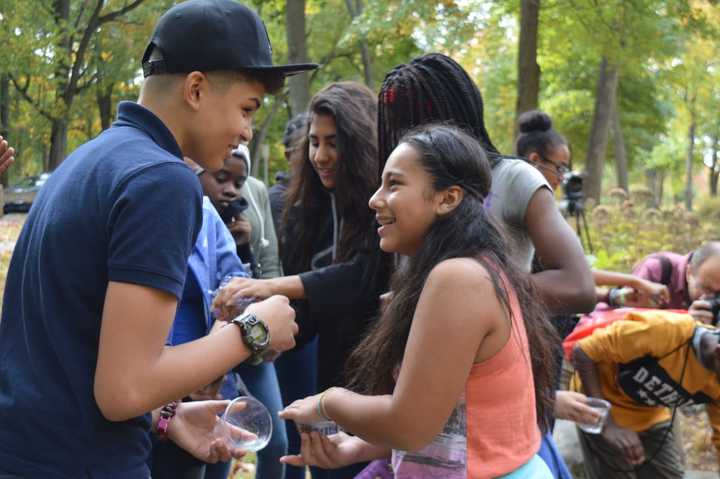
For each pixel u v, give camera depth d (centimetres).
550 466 262
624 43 1609
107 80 2133
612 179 4809
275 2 2197
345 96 348
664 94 2792
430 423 212
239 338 215
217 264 320
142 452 206
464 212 225
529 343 231
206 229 314
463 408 217
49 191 208
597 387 396
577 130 2770
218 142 217
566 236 284
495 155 296
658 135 3014
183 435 268
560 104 2603
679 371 386
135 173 194
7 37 1800
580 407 332
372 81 2127
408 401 212
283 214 388
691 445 609
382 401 220
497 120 2850
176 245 193
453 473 218
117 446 199
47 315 197
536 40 1493
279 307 223
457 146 227
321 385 350
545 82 2831
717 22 1652
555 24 1716
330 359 345
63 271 196
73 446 196
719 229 1659
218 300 301
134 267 188
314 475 371
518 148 441
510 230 289
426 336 211
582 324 411
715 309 409
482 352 215
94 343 198
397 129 299
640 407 409
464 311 210
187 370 200
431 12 1446
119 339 189
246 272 329
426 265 222
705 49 2416
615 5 1555
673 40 1596
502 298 214
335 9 2455
